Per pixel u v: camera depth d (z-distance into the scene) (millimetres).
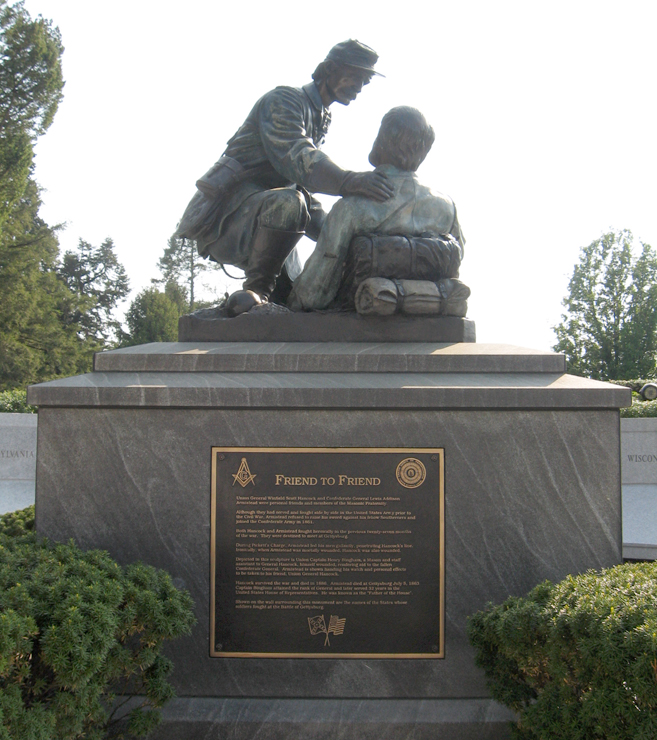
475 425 3758
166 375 4023
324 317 4461
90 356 36250
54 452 3801
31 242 31500
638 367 36188
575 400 3732
